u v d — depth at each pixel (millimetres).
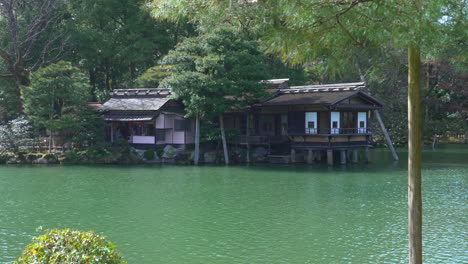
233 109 37094
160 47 47656
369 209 18484
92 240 6816
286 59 6945
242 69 33500
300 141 35312
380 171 30297
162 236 14828
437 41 5680
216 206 19328
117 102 39812
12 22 40906
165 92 38938
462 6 5578
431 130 50531
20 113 41031
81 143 37094
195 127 39219
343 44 6441
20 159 35406
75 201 20500
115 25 50000
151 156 36406
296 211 18281
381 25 5711
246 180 26531
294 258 12578
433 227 15508
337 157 37531
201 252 13180
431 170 30234
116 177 27922
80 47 45250
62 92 35438
